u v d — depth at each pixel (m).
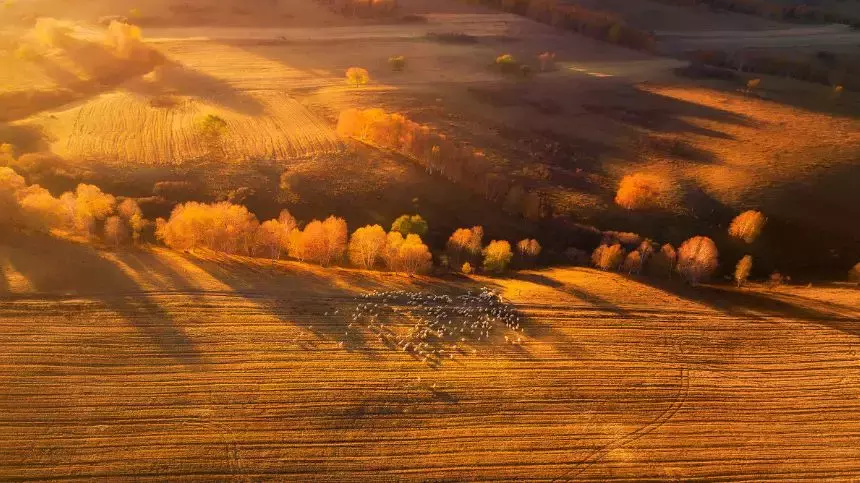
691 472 57.22
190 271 81.38
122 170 112.81
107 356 65.50
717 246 101.88
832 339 75.69
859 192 116.56
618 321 77.56
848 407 65.50
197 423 58.88
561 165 126.81
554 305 80.25
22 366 63.38
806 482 56.75
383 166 121.00
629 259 90.56
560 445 59.31
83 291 74.62
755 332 76.69
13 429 56.75
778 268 97.25
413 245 85.75
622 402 64.81
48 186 103.50
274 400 61.97
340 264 89.12
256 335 70.38
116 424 58.06
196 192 107.06
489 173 115.69
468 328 74.81
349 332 72.44
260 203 105.88
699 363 71.25
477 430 60.34
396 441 58.59
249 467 55.06
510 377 67.19
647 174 123.94
